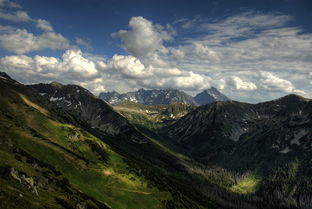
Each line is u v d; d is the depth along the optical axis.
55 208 82.31
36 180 107.50
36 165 139.50
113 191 193.88
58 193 112.19
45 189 106.44
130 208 182.75
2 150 135.38
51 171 147.75
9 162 111.75
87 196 139.75
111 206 166.00
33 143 197.00
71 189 134.12
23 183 90.50
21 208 67.12
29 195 81.31
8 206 64.31
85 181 189.75
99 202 144.38
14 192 75.38
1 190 71.44
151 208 199.00
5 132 194.00
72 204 102.94
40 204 77.38
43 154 189.88
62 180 144.12
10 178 87.31
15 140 189.38
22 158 138.25
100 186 194.25
